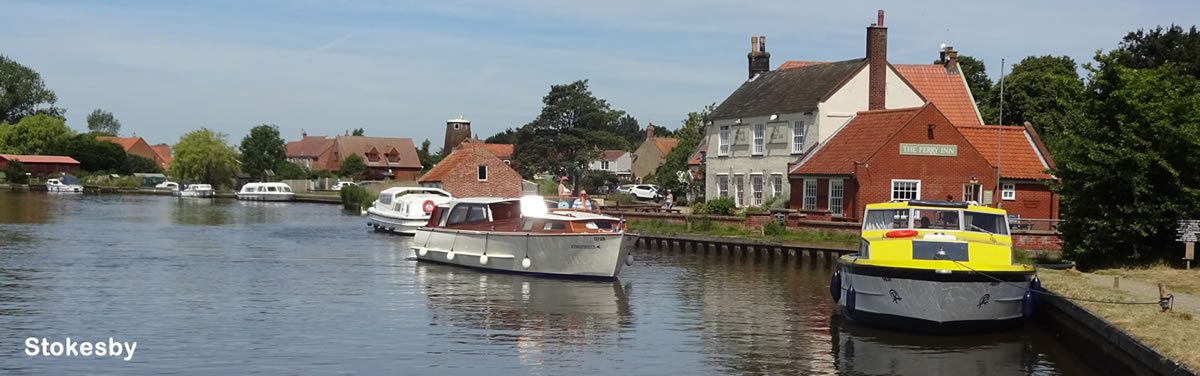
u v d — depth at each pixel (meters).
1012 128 46.72
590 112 98.56
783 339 21.81
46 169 132.12
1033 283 22.70
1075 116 30.94
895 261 22.17
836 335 22.23
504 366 18.97
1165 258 29.02
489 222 34.56
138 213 70.19
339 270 33.91
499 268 33.47
